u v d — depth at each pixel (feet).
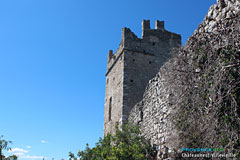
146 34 55.06
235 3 18.79
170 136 23.63
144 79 50.83
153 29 56.13
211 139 17.30
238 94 17.11
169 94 25.95
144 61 52.39
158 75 30.58
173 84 23.21
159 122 27.91
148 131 30.71
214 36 19.26
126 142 30.71
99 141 36.27
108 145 33.60
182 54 23.03
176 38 56.90
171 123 23.53
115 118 49.96
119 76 52.26
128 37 53.47
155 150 27.22
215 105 17.46
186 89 21.09
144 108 33.81
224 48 18.02
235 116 16.40
